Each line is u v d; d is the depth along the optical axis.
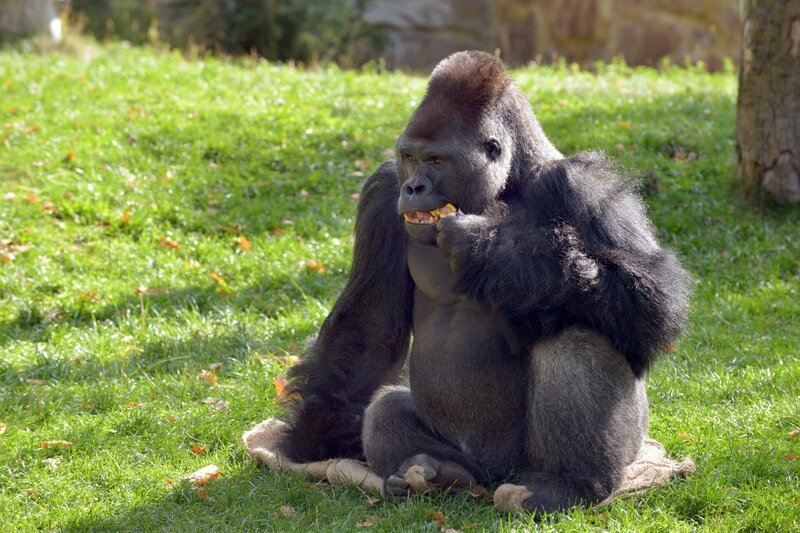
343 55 32.88
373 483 7.34
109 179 15.86
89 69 22.05
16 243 13.99
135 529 7.16
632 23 30.75
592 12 31.31
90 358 11.05
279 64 25.92
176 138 17.50
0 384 10.33
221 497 7.52
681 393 9.77
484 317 7.02
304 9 31.89
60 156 16.48
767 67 14.52
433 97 6.89
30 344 11.46
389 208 7.55
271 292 13.14
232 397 9.87
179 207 15.21
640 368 6.96
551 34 32.16
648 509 6.97
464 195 6.80
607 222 6.85
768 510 6.91
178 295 12.88
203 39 32.09
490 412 7.09
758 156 14.90
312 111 19.36
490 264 6.47
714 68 29.91
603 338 6.75
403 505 6.94
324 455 8.00
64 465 8.28
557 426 6.67
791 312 12.22
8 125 17.72
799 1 14.16
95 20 33.84
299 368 7.93
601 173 7.07
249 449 8.34
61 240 14.18
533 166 7.13
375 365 7.93
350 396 7.91
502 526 6.54
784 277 13.46
